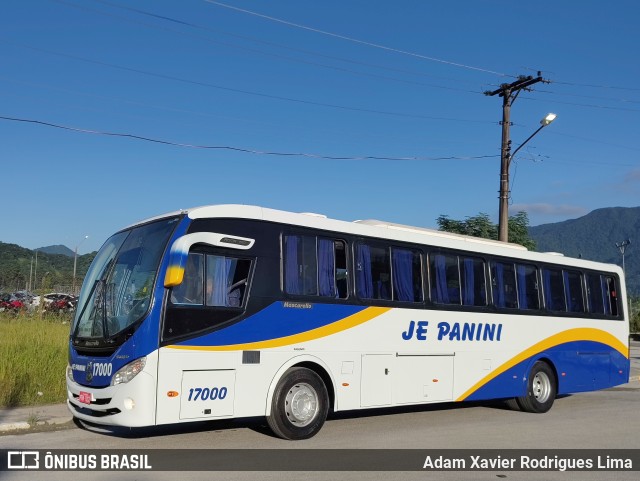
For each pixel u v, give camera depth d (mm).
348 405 10188
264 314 9305
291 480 7246
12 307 22031
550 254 14805
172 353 8320
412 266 11633
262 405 9141
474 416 12867
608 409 14383
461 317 12266
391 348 10914
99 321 8695
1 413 11375
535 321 13836
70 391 9023
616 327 16047
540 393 13758
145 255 8789
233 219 9258
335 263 10406
